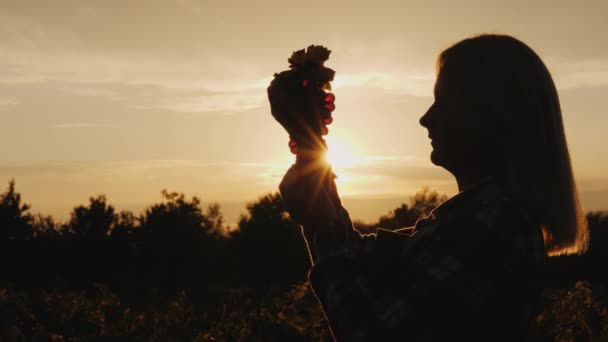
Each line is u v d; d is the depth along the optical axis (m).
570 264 10.58
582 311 8.48
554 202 1.50
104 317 9.42
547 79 1.54
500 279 1.33
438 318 1.30
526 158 1.47
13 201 59.28
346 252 1.41
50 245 57.44
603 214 14.92
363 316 1.34
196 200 59.53
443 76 1.54
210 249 62.41
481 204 1.42
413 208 47.28
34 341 7.86
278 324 7.99
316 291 1.44
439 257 1.33
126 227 58.50
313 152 1.47
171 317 8.45
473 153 1.51
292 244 66.31
